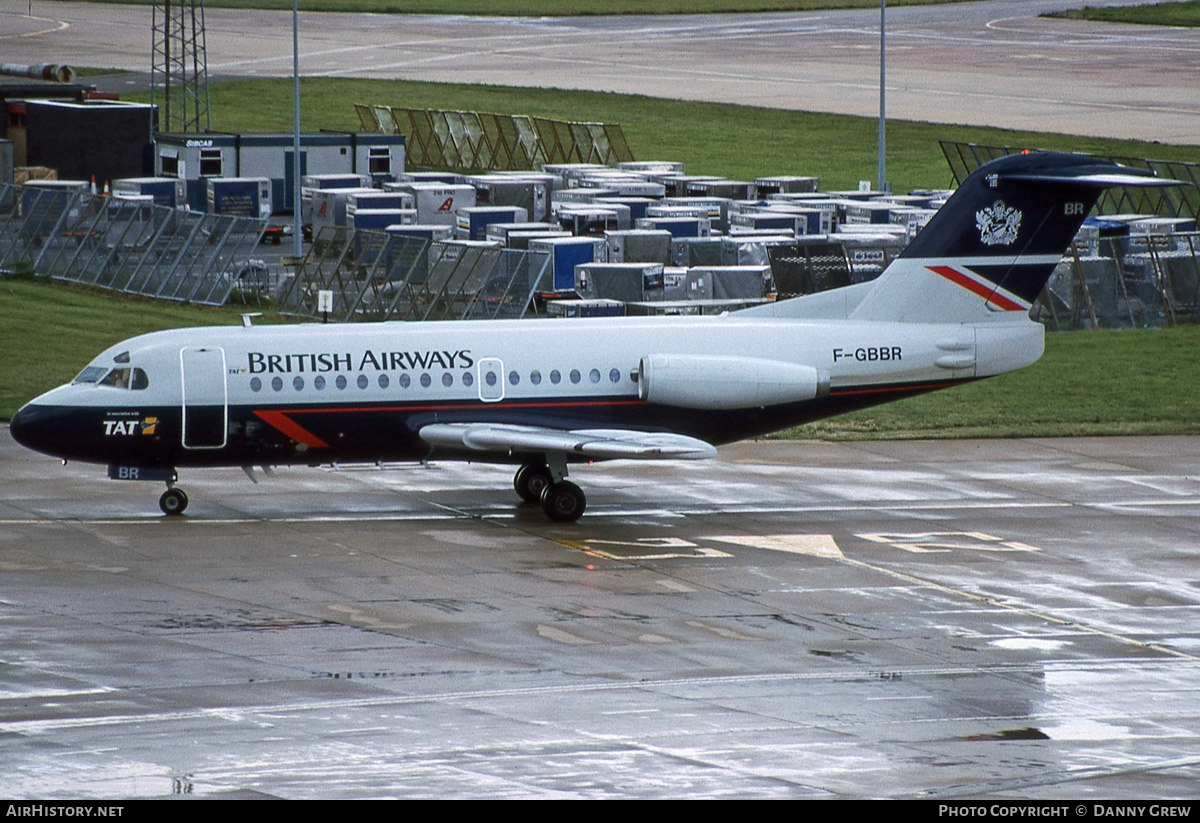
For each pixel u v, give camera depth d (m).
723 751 88.88
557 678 102.19
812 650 110.44
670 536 142.38
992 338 155.12
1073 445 186.38
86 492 153.62
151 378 142.12
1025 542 143.00
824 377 150.00
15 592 118.50
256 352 144.38
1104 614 121.62
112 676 99.75
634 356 150.00
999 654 110.81
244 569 127.12
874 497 159.88
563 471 145.75
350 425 145.12
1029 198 153.75
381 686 99.25
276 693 97.25
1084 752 90.69
